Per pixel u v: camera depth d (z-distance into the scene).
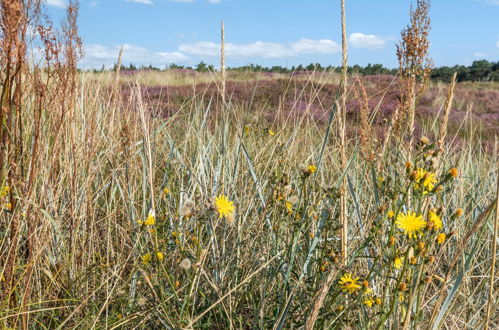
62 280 2.10
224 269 2.10
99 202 2.96
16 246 1.84
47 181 2.28
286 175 2.07
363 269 2.03
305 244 1.97
